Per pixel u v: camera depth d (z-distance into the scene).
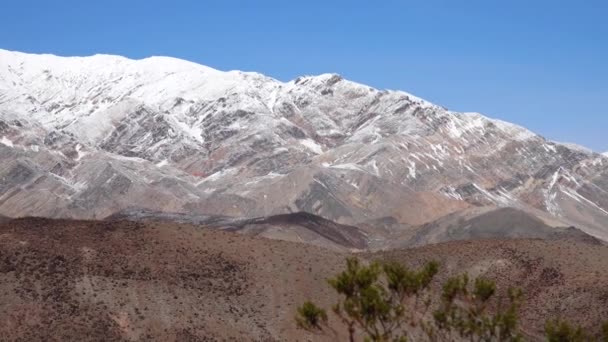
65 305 81.81
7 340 76.12
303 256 98.69
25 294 81.88
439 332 33.06
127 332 80.62
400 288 32.53
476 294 33.16
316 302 89.44
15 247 89.19
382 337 31.31
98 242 94.31
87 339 77.81
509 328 32.41
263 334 84.50
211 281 91.12
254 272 94.38
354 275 32.03
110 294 84.75
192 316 84.56
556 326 32.22
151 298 85.56
